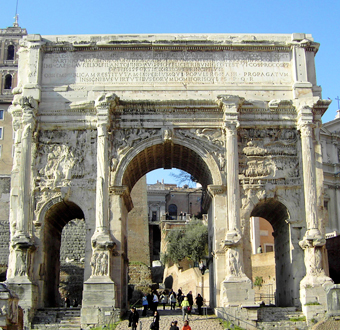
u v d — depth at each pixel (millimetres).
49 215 38469
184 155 40625
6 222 62875
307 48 40500
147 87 39375
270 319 34250
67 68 40000
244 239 37000
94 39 40500
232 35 40812
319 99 38781
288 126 38938
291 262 37250
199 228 69312
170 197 107688
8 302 26125
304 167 37500
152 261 88812
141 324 30078
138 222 77812
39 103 39000
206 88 39438
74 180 37875
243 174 38188
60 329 33094
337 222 62875
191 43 40281
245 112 39062
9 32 89562
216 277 36594
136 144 38312
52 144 38656
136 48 40344
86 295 34438
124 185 38312
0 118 76812
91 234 36938
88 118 38656
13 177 37969
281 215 39562
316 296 34531
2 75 86062
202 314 37469
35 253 36781
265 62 40312
